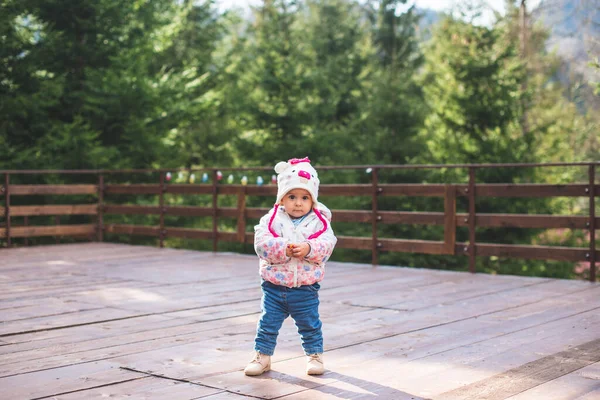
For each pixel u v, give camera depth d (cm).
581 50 1845
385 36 3045
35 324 512
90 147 1609
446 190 807
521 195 765
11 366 396
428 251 820
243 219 1000
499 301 602
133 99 1639
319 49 2670
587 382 351
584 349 421
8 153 1570
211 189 1036
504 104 1858
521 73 1894
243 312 559
